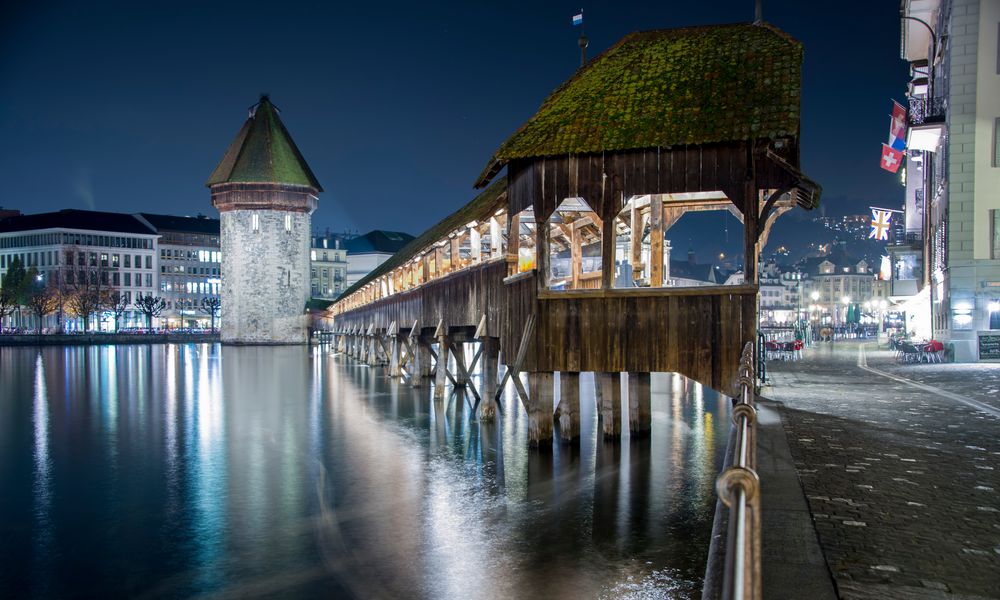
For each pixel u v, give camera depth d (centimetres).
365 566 1020
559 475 1483
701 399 2700
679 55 1620
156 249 13388
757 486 325
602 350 1455
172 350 8325
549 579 939
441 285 2717
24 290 11056
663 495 1320
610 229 1449
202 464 1747
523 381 3581
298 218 9981
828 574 570
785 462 984
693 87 1505
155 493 1465
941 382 2152
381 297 4519
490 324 1947
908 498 803
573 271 2131
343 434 2141
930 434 1220
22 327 11744
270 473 1631
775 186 1349
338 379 4088
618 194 1443
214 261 14388
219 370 4981
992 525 703
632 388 1830
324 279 14888
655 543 1062
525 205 1571
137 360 6284
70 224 12388
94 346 9456
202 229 14425
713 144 1381
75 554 1108
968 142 2922
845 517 731
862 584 550
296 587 955
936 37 3488
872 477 902
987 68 2900
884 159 3703
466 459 1711
